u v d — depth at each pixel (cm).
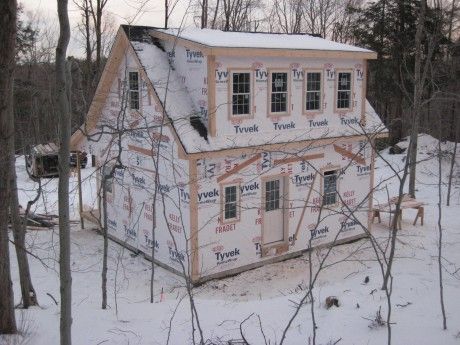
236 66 1307
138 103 1409
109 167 1609
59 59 543
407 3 2850
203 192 1284
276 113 1409
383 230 1748
